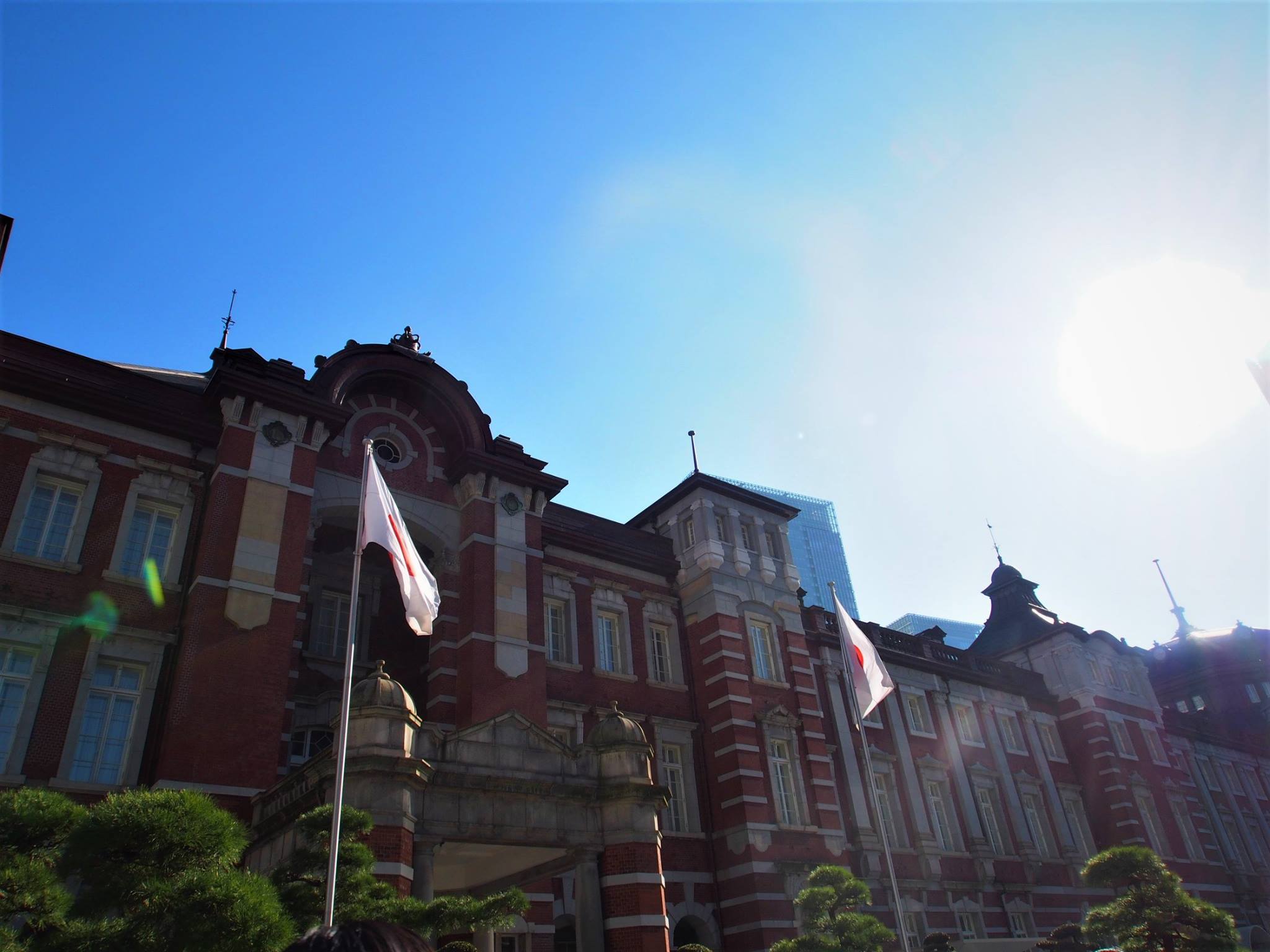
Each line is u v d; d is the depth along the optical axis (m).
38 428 20.33
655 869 16.62
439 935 12.98
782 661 32.09
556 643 28.23
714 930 26.62
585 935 15.85
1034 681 47.28
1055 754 45.12
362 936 2.28
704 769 29.23
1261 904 49.84
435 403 27.47
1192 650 73.81
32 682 18.09
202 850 9.97
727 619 31.06
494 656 24.31
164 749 18.14
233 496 21.31
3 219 19.41
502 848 17.19
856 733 34.84
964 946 30.45
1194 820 48.72
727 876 27.33
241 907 9.13
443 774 15.28
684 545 33.00
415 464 26.62
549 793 16.44
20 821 9.66
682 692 30.22
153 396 22.06
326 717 22.31
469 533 25.88
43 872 9.34
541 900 22.81
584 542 30.00
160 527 21.22
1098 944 25.08
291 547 21.62
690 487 33.16
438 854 17.45
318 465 24.42
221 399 22.48
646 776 17.44
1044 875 38.72
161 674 19.45
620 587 30.67
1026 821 40.34
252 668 19.73
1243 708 68.69
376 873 13.65
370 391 26.58
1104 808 44.03
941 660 42.41
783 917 26.53
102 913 9.62
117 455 21.12
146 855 9.69
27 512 19.70
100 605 19.44
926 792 36.47
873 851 31.73
